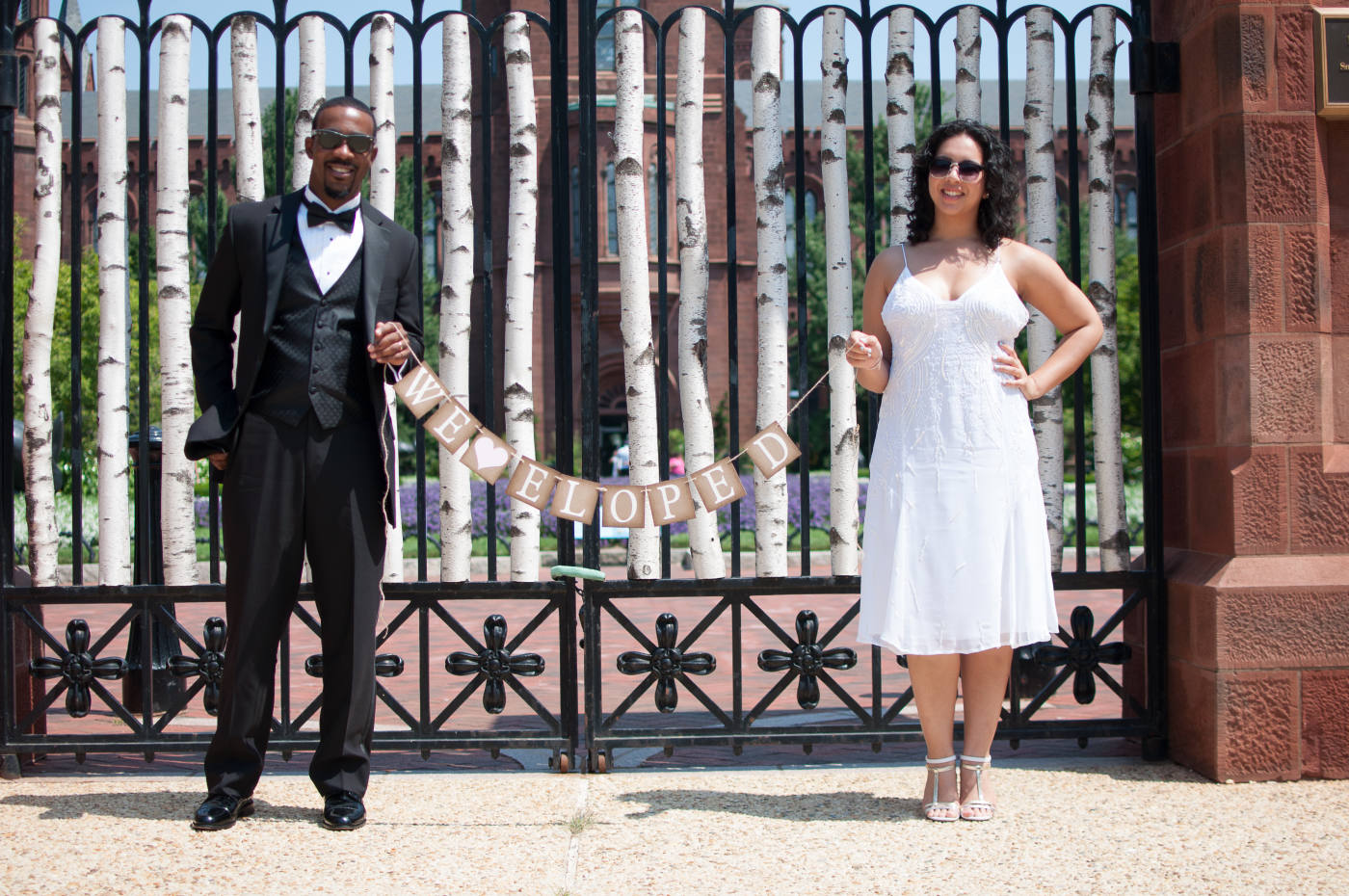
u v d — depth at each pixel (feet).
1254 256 11.41
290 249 9.98
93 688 12.13
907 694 12.31
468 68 12.25
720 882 8.59
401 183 87.51
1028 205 12.76
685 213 12.15
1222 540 11.68
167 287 12.07
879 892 8.33
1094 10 12.69
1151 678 12.39
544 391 99.86
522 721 15.94
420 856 9.25
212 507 12.07
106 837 9.77
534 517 12.14
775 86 12.35
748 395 100.58
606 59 97.96
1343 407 11.72
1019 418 10.05
